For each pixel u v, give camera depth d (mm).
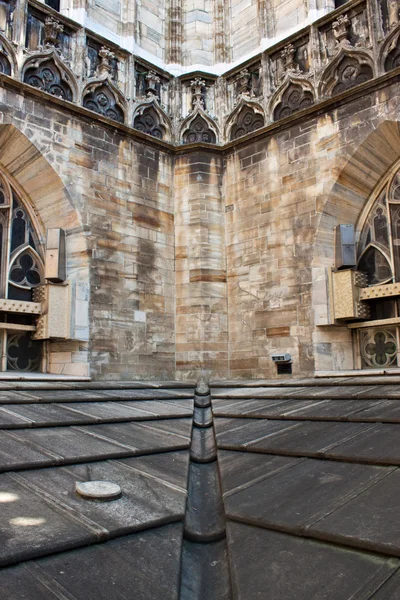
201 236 13945
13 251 11805
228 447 5934
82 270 12078
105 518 3855
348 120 12062
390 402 7008
